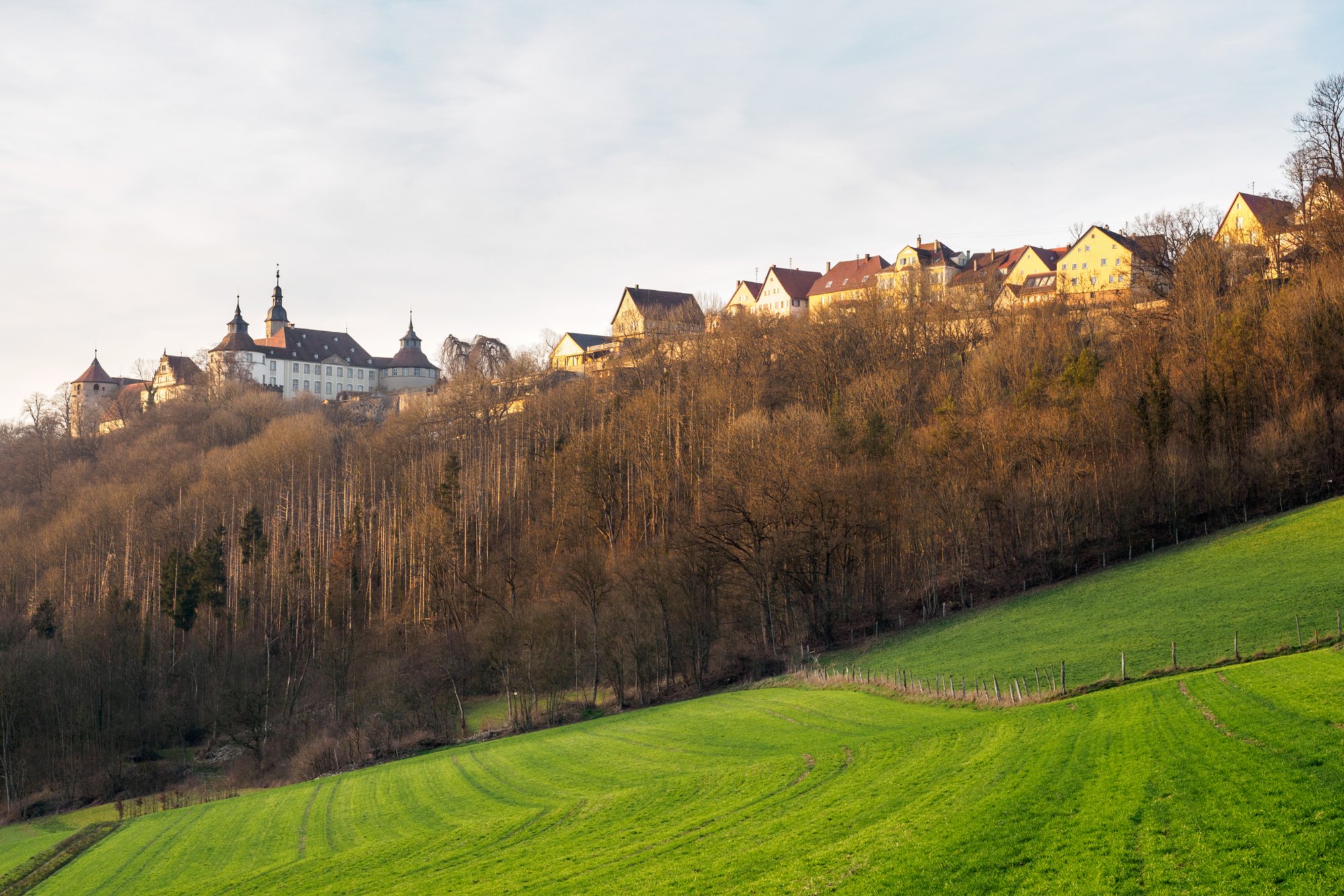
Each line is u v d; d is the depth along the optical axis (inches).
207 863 1785.2
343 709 3506.4
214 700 3848.4
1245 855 765.9
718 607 3499.0
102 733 3651.6
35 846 2410.2
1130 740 1229.7
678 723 2431.1
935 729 1686.8
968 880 833.5
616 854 1212.5
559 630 3417.8
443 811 1851.6
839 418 3988.7
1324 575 2364.7
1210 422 3435.0
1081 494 3371.1
